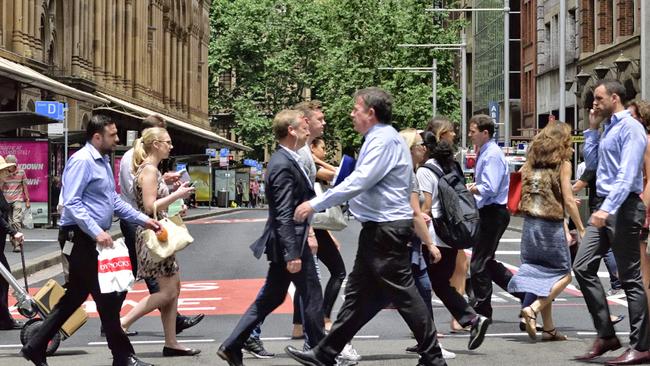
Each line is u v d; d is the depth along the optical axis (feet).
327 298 45.68
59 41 198.49
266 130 383.24
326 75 285.43
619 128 39.78
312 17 384.06
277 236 37.40
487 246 49.19
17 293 43.86
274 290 38.27
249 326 38.37
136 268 47.85
